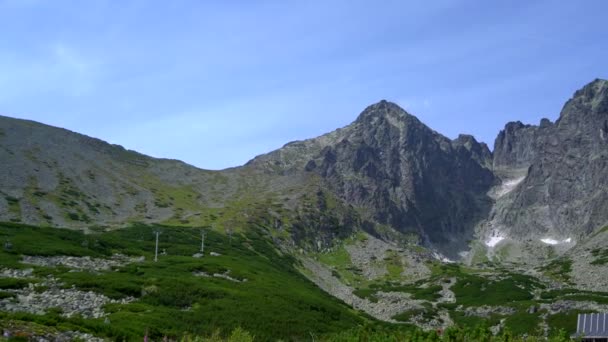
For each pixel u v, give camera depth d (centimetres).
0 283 9106
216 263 14438
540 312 14775
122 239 16525
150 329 7850
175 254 15838
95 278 10375
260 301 11238
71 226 18688
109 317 8250
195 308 9962
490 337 7056
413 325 15325
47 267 10806
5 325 5962
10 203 19162
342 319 12212
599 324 9738
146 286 10606
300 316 10894
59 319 6944
